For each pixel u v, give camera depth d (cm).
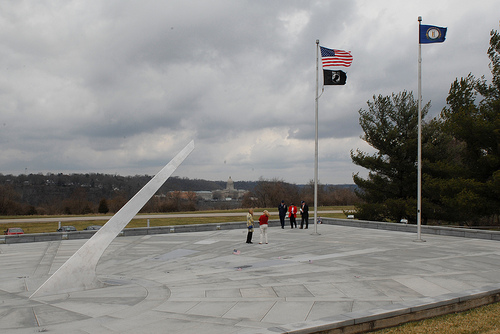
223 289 1068
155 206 7000
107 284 1169
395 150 3581
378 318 802
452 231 2445
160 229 2712
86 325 770
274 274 1291
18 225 4144
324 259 1603
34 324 780
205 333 719
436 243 2088
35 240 2359
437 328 802
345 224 3206
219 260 1633
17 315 841
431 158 3509
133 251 1925
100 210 6619
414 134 3559
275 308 881
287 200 8138
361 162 3731
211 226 2914
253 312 851
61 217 5256
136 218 4825
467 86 3366
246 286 1105
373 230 2823
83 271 1106
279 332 695
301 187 9231
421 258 1612
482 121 2788
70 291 1070
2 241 2264
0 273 1409
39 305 922
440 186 2994
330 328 741
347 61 2303
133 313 850
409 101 3681
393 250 1842
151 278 1273
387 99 3712
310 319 804
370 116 3769
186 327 754
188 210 7238
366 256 1673
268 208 7781
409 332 782
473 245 2008
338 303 923
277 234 2578
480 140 2831
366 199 3894
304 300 949
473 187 2761
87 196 8125
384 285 1112
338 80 2306
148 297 988
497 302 1003
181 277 1276
